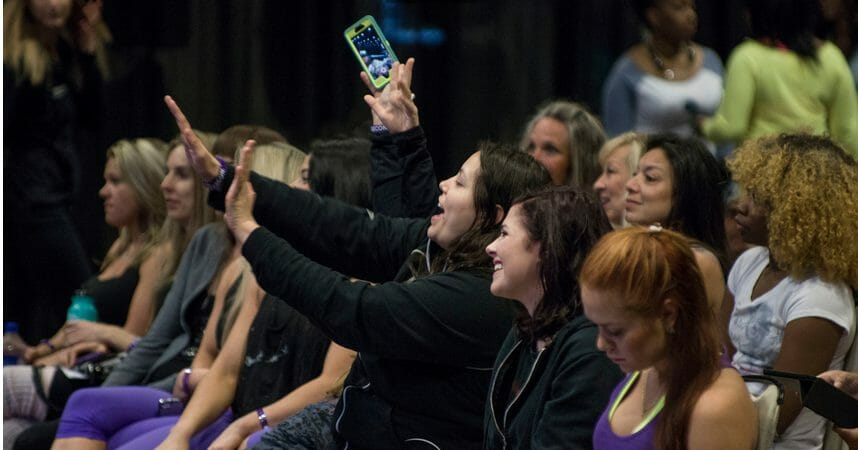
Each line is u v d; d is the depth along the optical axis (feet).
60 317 50.11
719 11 55.26
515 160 26.68
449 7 59.31
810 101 41.81
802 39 41.78
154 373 37.35
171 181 39.86
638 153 35.60
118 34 57.26
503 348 24.29
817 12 43.70
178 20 57.82
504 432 23.79
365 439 26.66
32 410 38.09
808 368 26.40
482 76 59.47
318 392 31.19
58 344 43.29
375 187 31.27
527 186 26.40
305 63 58.34
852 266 26.81
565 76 58.54
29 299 49.96
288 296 25.31
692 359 20.12
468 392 25.90
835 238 26.66
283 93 58.44
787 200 26.96
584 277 20.13
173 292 38.24
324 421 29.37
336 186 33.76
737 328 28.37
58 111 48.80
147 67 57.77
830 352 26.45
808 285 26.78
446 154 59.31
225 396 32.96
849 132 42.63
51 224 49.32
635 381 21.61
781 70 41.55
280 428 29.48
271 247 25.39
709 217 30.45
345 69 58.44
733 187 33.88
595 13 57.93
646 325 19.90
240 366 33.17
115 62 57.31
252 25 58.29
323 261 28.66
